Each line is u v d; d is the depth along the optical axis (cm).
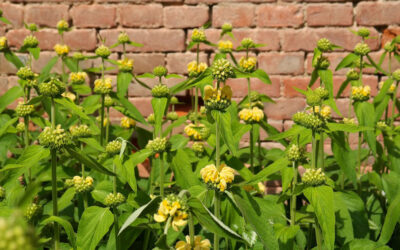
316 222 152
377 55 225
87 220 159
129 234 165
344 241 174
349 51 226
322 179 138
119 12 231
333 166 202
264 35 228
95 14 231
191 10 229
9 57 211
